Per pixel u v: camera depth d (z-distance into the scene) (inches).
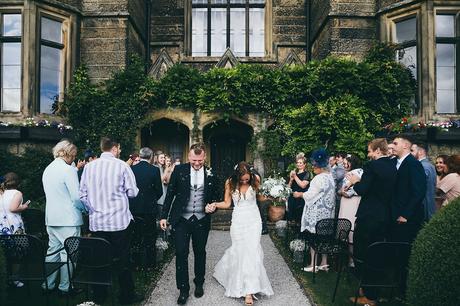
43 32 356.5
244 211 176.9
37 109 343.3
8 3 339.3
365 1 378.9
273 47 458.6
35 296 172.9
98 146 355.9
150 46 462.9
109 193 157.2
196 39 478.0
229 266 178.7
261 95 362.9
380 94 346.6
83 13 383.9
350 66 346.6
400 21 358.9
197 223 170.6
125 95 363.6
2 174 312.7
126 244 161.6
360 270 155.6
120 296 163.6
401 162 162.6
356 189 160.2
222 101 360.8
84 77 374.3
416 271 123.8
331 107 337.1
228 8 477.1
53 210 169.8
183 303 163.6
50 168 172.2
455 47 335.9
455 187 182.1
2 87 346.0
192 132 369.4
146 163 207.2
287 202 270.2
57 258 170.1
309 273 203.9
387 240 164.7
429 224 127.6
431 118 324.5
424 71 328.8
